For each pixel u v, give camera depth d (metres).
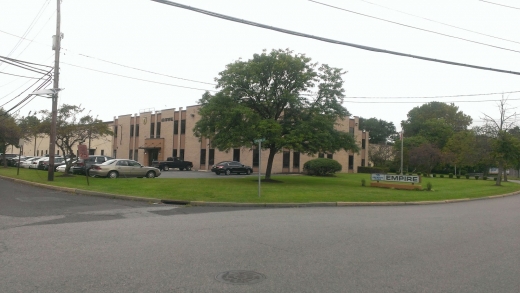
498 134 34.28
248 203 15.52
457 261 7.19
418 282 5.89
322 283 5.71
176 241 8.26
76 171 28.52
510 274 6.43
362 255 7.44
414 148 52.31
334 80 27.61
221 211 13.68
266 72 26.95
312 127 26.30
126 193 17.16
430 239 9.19
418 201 18.91
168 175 34.38
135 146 55.22
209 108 25.98
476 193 24.42
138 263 6.52
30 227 9.66
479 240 9.26
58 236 8.59
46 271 6.00
